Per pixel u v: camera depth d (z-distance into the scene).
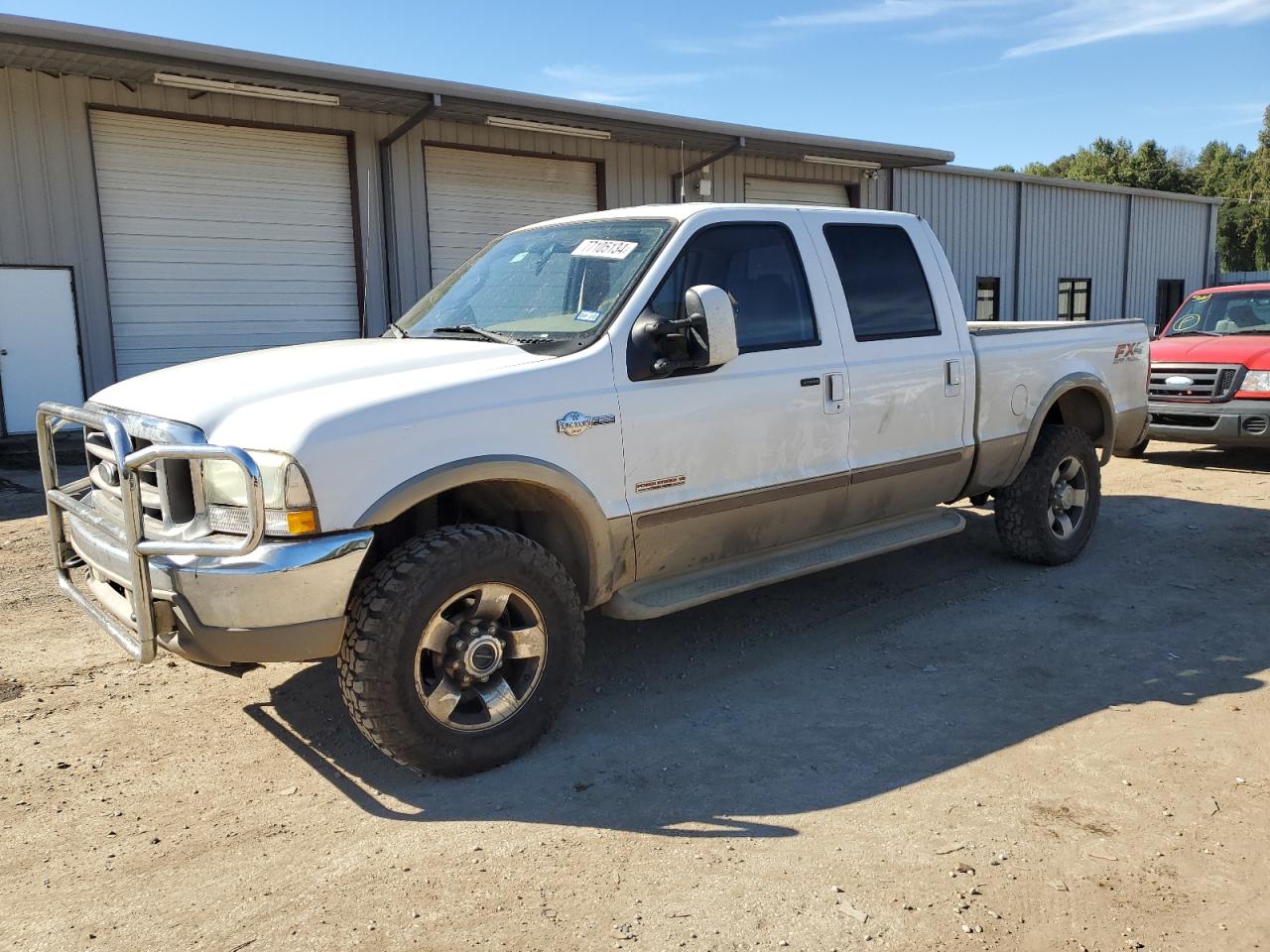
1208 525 7.32
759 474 4.49
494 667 3.62
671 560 4.32
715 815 3.30
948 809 3.30
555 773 3.64
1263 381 9.30
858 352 4.88
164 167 13.34
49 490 4.10
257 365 3.93
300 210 14.48
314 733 4.02
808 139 17.73
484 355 3.91
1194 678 4.42
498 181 16.41
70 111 12.41
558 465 3.78
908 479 5.20
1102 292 28.73
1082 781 3.48
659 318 4.08
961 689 4.36
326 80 12.41
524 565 3.65
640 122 15.39
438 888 2.90
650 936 2.64
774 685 4.46
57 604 5.77
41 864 3.07
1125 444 6.86
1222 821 3.20
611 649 4.99
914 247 5.34
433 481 3.43
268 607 3.23
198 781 3.62
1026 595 5.70
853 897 2.80
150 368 13.52
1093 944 2.59
